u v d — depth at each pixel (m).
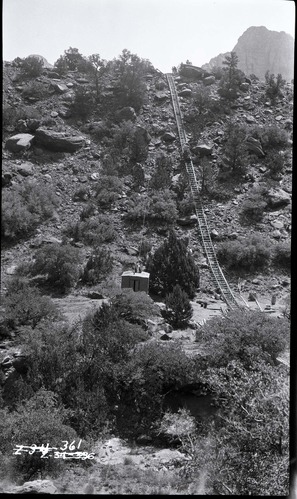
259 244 31.83
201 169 39.16
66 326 19.73
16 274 27.42
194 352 18.23
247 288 29.17
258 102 46.84
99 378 17.42
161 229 33.97
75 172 38.38
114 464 14.73
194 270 27.84
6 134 40.50
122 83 46.44
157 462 14.85
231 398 13.88
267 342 17.36
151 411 16.66
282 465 11.95
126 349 18.30
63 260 27.59
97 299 25.61
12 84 45.66
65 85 46.59
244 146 40.16
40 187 35.00
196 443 14.51
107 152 40.25
